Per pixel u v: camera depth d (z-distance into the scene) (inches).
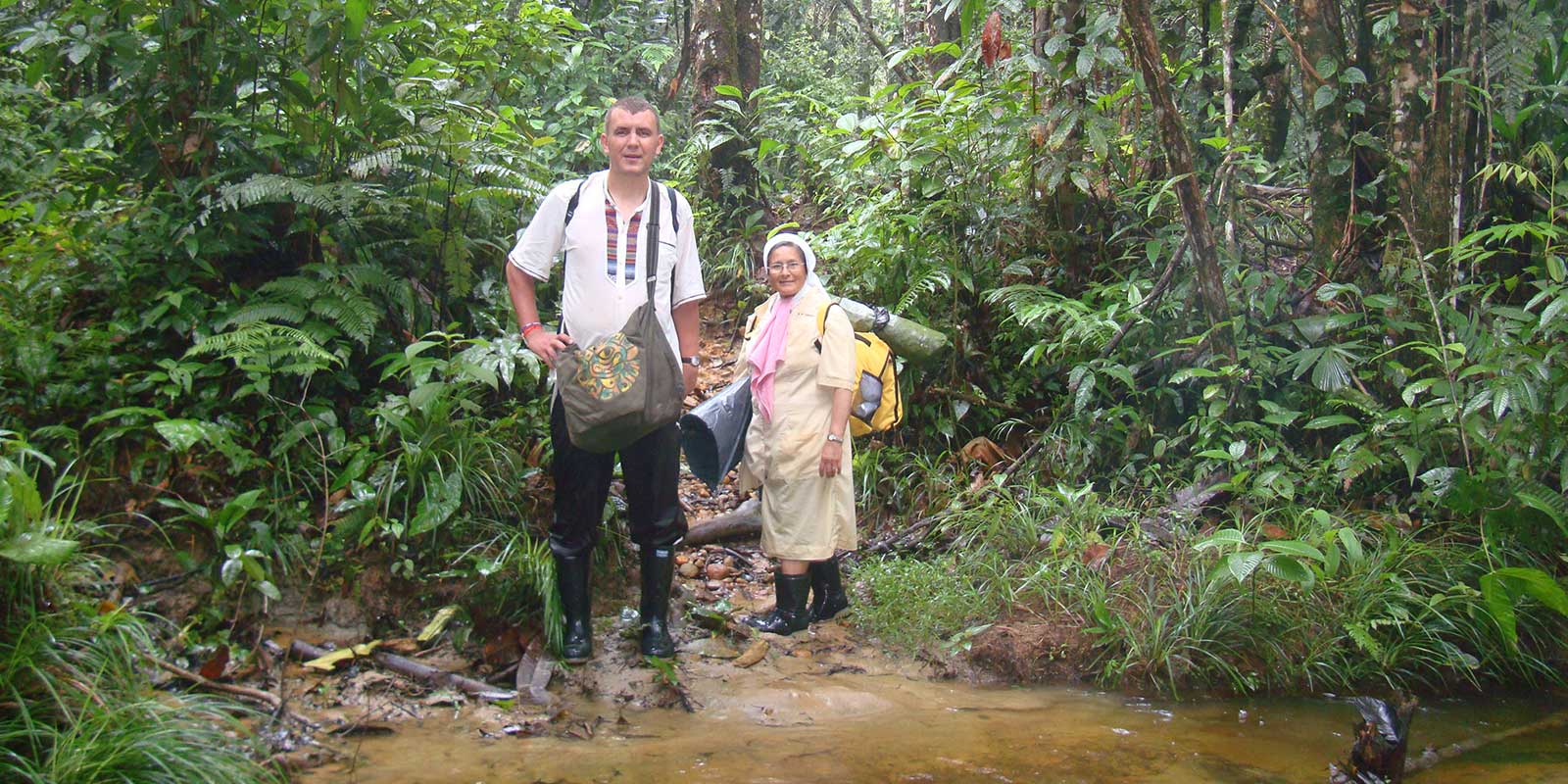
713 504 207.8
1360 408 189.9
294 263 181.3
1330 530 161.9
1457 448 185.8
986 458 211.9
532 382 185.0
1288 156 261.7
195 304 164.9
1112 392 218.5
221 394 163.0
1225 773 126.9
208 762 107.3
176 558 146.3
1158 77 193.6
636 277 142.3
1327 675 158.7
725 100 297.7
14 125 187.5
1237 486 185.3
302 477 159.6
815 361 159.6
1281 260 254.7
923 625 166.2
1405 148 200.8
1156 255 212.5
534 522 168.2
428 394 154.4
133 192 187.6
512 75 222.2
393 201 178.1
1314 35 211.9
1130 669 158.9
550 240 145.3
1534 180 188.7
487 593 154.3
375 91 179.5
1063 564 173.3
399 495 160.1
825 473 158.7
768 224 294.5
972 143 232.8
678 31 440.5
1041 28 237.8
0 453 135.1
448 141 177.0
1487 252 189.5
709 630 166.2
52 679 108.3
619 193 144.5
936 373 221.6
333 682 138.8
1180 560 173.3
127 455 152.5
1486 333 183.3
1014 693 153.9
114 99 173.9
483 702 139.8
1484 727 146.3
